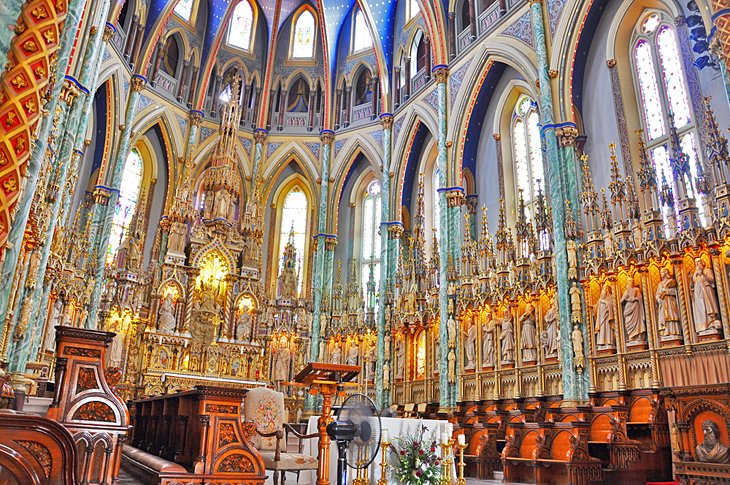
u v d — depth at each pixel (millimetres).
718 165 14828
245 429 10984
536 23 20969
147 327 26281
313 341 29594
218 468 9148
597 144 20062
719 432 10172
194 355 27312
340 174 33000
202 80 32656
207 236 29078
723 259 14109
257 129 34188
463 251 23188
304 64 35719
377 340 27438
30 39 5922
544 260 19047
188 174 30188
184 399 10484
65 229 19562
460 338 22641
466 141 26031
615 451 13938
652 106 18891
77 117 18625
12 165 5723
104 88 26594
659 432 14383
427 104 28516
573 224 18016
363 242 33281
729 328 13719
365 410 9188
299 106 35719
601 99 20203
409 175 30422
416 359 25453
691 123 17500
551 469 14148
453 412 20906
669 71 18531
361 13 34500
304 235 34219
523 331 19609
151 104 29891
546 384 18516
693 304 14727
